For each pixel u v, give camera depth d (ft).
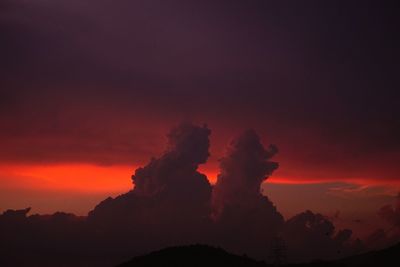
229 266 316.60
